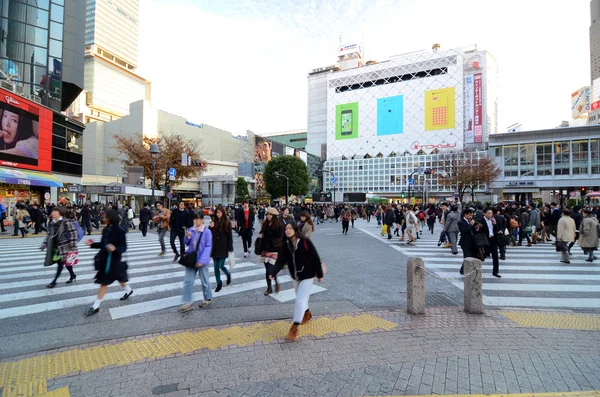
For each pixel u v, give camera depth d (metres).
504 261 9.15
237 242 13.49
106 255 4.95
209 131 80.00
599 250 11.12
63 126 25.48
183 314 4.78
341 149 99.94
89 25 118.44
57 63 25.05
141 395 2.72
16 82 22.28
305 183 58.94
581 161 34.00
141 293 5.88
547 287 6.40
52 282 6.28
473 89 79.81
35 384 2.90
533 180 36.00
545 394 2.66
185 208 8.96
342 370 3.09
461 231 7.07
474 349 3.54
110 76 116.38
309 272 4.01
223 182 59.97
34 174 21.64
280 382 2.89
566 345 3.65
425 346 3.62
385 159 90.56
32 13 23.47
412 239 13.24
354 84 98.81
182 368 3.17
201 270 5.14
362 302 5.41
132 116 64.19
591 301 5.52
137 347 3.65
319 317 4.60
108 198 24.72
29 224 16.27
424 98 86.12
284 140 147.50
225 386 2.83
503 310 4.99
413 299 4.71
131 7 136.50
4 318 4.61
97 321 4.50
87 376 3.04
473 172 37.09
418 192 68.88
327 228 22.64
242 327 4.23
